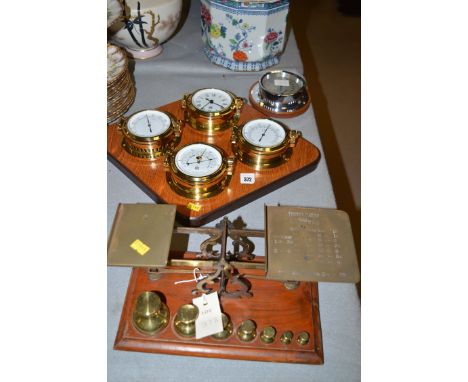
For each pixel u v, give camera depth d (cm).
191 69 163
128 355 87
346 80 278
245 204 117
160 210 90
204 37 167
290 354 87
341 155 231
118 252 83
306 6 350
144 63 164
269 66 165
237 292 92
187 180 107
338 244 86
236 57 159
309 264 82
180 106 138
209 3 148
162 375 85
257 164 120
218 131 129
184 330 88
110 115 131
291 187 123
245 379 85
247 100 148
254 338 89
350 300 98
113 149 124
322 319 94
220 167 110
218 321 87
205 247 95
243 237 107
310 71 284
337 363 87
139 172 118
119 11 141
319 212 91
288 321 91
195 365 86
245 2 143
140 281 96
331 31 323
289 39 183
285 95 139
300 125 141
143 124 124
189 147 115
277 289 96
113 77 127
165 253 83
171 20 154
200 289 90
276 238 86
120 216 89
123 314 92
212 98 134
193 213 108
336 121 250
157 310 87
